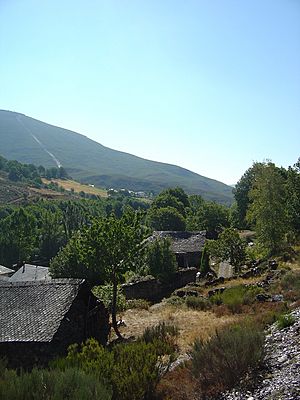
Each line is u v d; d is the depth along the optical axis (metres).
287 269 32.03
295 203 46.78
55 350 18.80
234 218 86.06
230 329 14.23
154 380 11.97
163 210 83.12
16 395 10.12
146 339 18.98
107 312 24.02
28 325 19.39
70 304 20.36
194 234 58.38
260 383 10.70
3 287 22.16
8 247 87.88
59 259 44.12
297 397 9.10
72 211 103.75
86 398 9.97
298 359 11.29
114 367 12.15
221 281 36.50
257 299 24.77
